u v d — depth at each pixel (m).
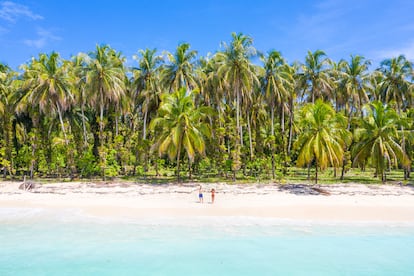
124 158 46.75
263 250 16.31
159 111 38.66
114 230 19.44
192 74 46.06
